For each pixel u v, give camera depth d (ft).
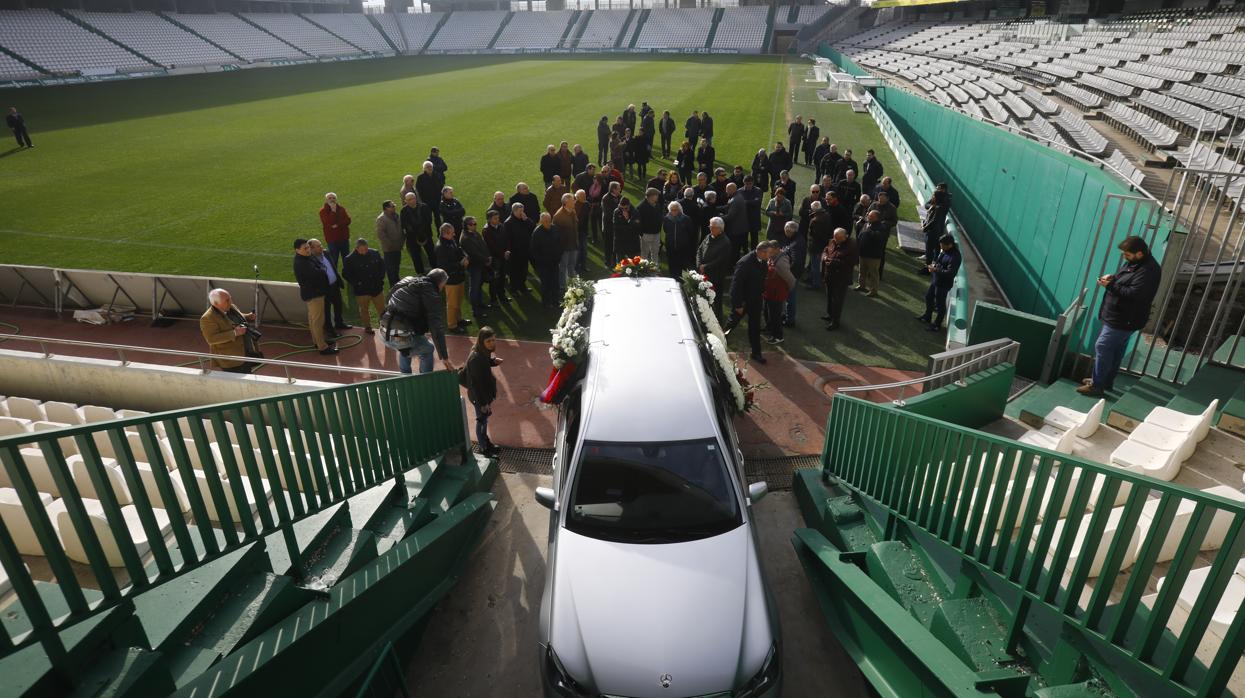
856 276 43.75
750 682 14.37
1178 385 25.67
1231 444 21.31
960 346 31.09
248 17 239.91
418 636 17.72
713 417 18.74
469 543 20.83
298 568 15.16
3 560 9.27
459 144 85.87
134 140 90.74
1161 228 27.68
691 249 38.11
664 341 21.95
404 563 16.39
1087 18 168.55
